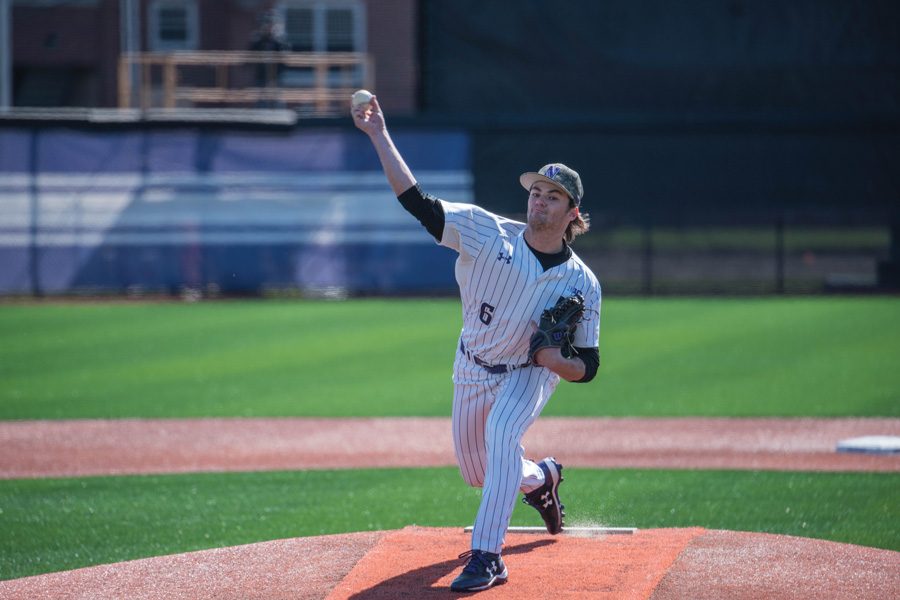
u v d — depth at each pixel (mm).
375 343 52875
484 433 18750
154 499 26719
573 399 39844
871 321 58281
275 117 69188
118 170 68375
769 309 64000
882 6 70625
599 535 20547
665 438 33312
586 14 71750
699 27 71562
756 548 19391
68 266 68562
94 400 40219
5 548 22734
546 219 17500
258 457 31422
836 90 71250
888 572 18156
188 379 44375
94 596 18156
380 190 69562
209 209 69062
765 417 36219
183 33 99688
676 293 70750
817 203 70250
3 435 34531
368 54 100625
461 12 71875
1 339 54594
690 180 70250
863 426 34562
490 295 17750
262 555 19781
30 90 105188
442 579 17594
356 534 20891
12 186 67812
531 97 72250
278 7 100062
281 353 50406
